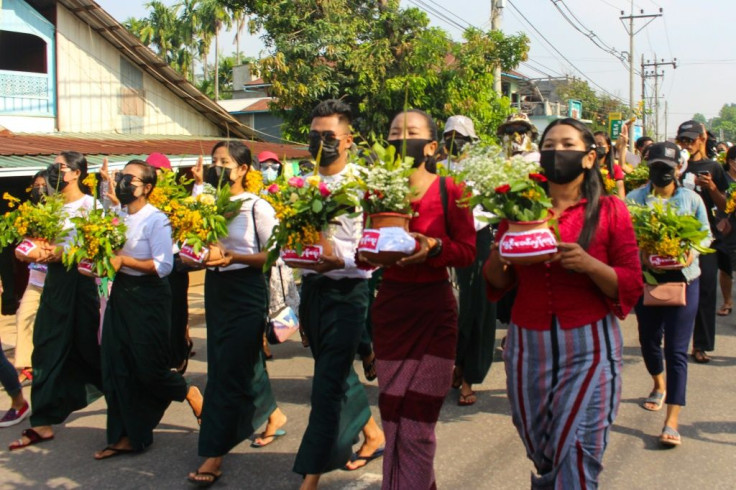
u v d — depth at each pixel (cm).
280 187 411
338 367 389
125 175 456
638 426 505
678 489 409
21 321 640
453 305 338
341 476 431
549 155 296
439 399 330
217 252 417
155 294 459
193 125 1652
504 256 283
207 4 3538
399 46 1711
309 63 1698
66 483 434
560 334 291
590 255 292
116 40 1463
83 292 498
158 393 474
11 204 504
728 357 682
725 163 837
